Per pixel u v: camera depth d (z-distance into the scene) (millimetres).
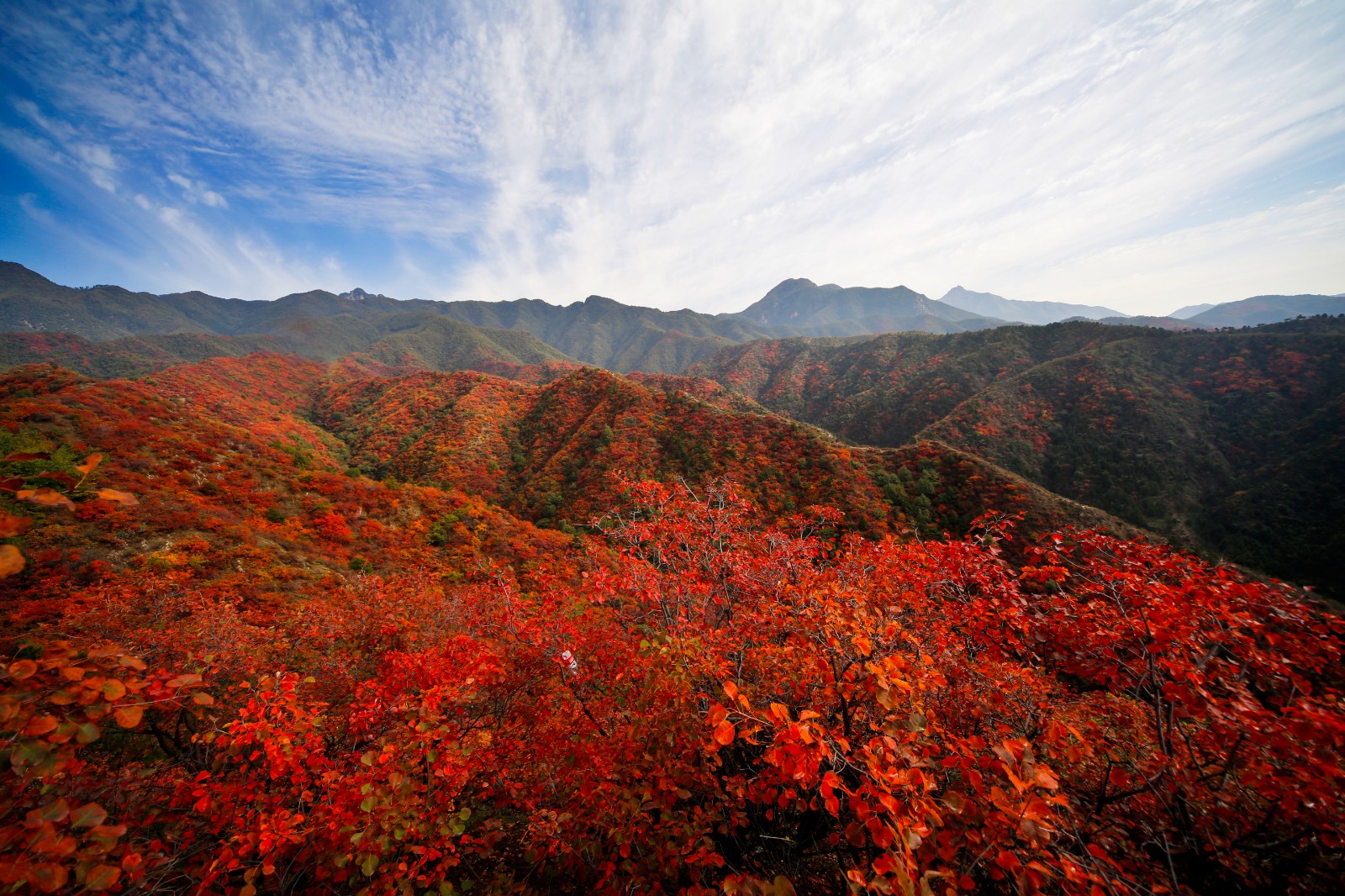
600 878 4484
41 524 20547
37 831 2303
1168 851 3619
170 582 10328
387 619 8742
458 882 4781
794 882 4363
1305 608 3807
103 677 2518
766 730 4520
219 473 35875
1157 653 4301
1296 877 3512
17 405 32156
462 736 4938
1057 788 2746
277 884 4113
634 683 6543
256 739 4039
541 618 7082
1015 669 5180
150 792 4109
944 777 4152
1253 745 3572
